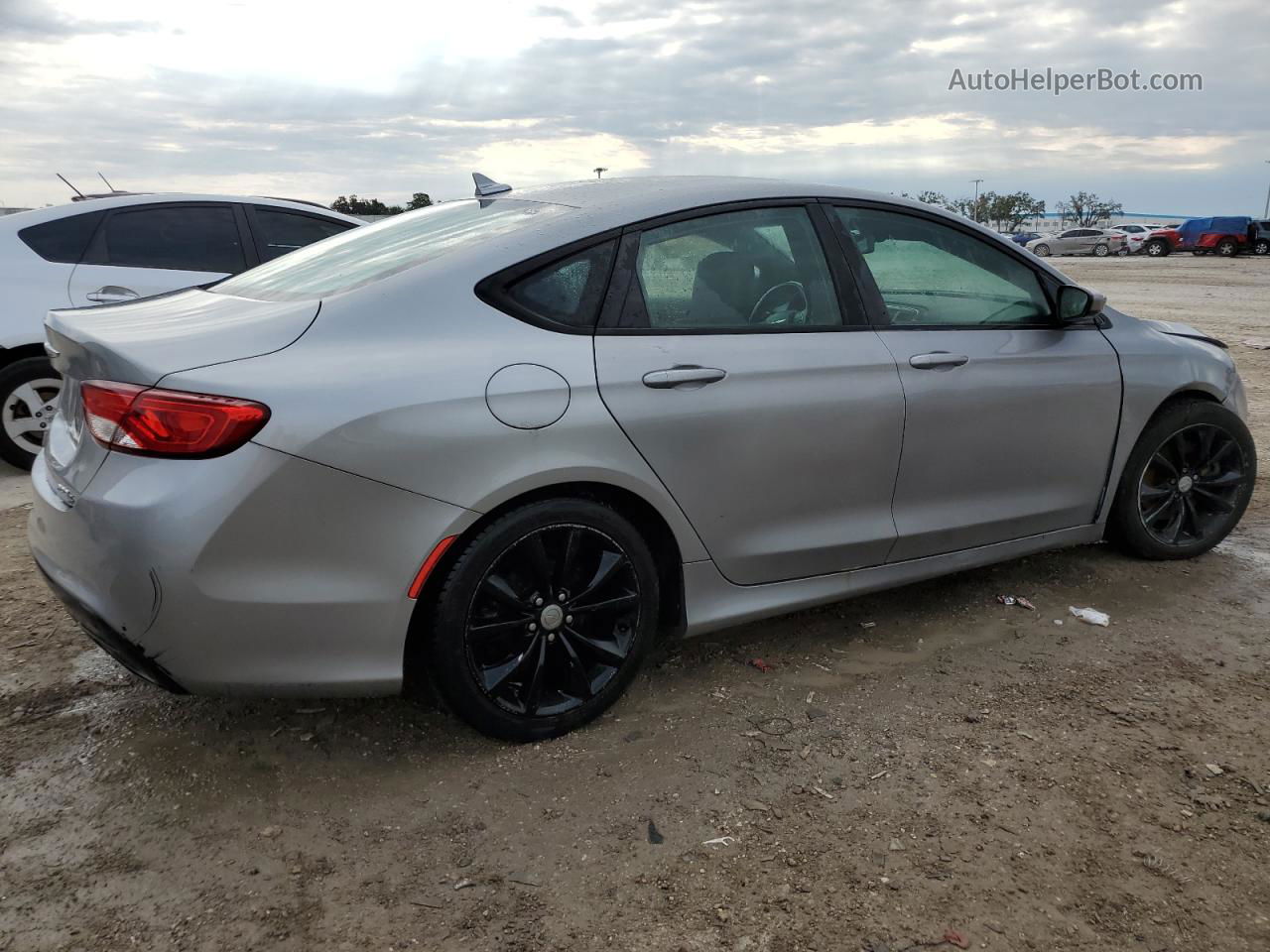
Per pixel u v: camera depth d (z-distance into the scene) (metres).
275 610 2.32
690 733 2.83
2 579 3.99
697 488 2.86
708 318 2.94
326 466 2.30
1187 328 4.45
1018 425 3.53
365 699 3.00
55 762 2.66
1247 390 8.47
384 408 2.36
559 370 2.61
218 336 2.43
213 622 2.28
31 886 2.18
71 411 2.61
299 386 2.31
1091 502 3.89
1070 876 2.23
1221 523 4.28
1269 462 6.04
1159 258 42.25
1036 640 3.48
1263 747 2.77
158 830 2.38
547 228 2.79
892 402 3.19
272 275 3.11
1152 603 3.82
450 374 2.47
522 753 2.72
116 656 2.44
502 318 2.62
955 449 3.39
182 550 2.22
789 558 3.11
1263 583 4.03
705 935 2.04
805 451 3.03
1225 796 2.53
